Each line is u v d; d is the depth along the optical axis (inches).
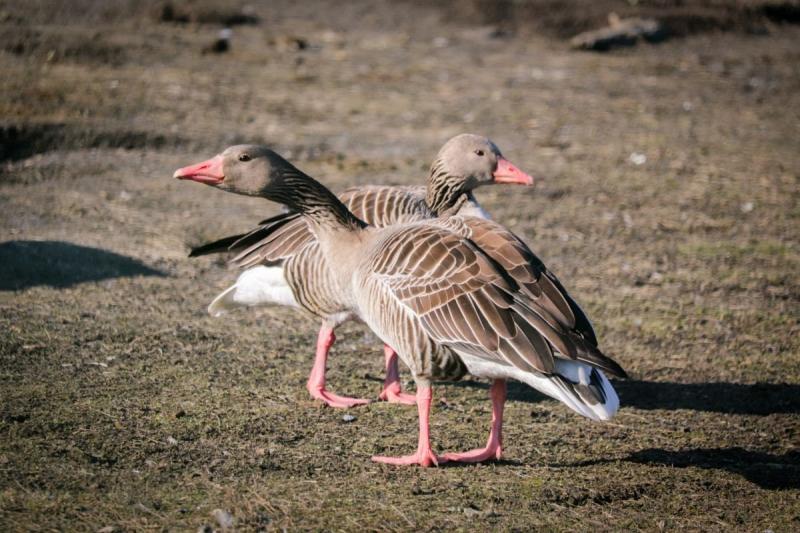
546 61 1189.1
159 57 1056.8
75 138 764.6
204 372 430.3
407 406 416.8
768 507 341.4
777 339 518.3
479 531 307.1
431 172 471.2
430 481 342.0
